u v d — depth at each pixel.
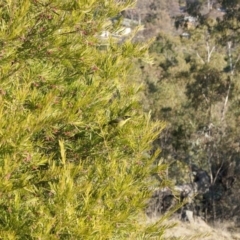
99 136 4.27
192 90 31.06
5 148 3.27
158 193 22.59
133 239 4.18
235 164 29.02
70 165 3.51
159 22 74.12
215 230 16.70
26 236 3.36
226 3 33.09
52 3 3.56
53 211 3.28
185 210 23.12
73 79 4.33
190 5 38.81
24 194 3.62
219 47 40.09
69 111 3.62
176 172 26.53
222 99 31.16
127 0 4.40
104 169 3.84
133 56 4.61
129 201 3.82
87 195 3.38
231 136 29.33
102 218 3.46
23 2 3.42
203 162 29.36
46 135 3.97
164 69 48.09
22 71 3.86
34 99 3.52
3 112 3.37
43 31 3.69
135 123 4.48
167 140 29.64
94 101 4.07
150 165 4.32
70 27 3.87
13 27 3.32
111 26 4.70
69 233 3.26
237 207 25.31
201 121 30.02
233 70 31.64
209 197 27.16
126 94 4.75
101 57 4.52
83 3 3.55
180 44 56.38
